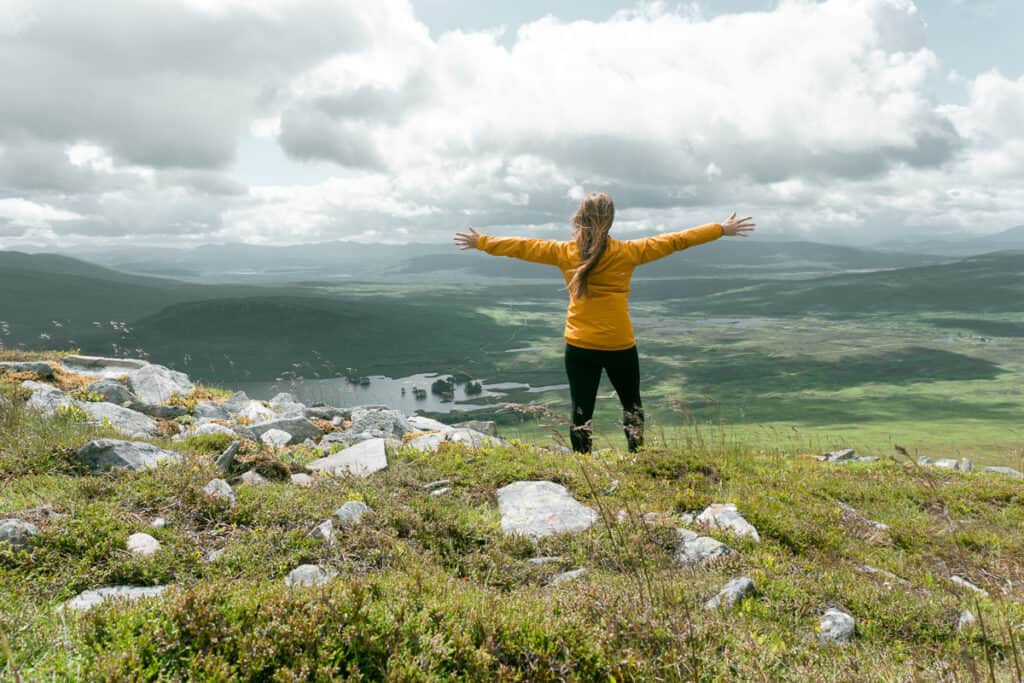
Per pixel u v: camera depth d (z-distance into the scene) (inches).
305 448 430.0
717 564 244.1
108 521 224.5
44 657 126.6
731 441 473.1
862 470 490.3
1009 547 309.7
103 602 151.9
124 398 505.7
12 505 239.9
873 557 287.9
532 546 257.9
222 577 201.3
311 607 147.9
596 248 337.4
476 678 143.9
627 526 251.0
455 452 387.2
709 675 159.5
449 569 228.8
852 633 203.0
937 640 200.5
